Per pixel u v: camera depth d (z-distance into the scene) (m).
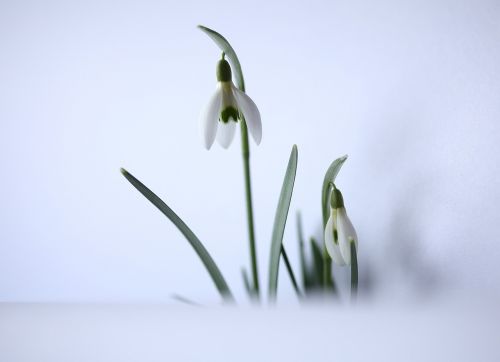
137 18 0.38
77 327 0.35
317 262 0.36
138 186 0.31
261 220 0.37
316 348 0.33
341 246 0.32
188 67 0.37
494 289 0.32
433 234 0.34
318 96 0.36
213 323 0.33
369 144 0.35
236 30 0.37
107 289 0.37
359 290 0.35
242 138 0.33
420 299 0.34
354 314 0.32
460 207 0.33
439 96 0.34
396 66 0.35
